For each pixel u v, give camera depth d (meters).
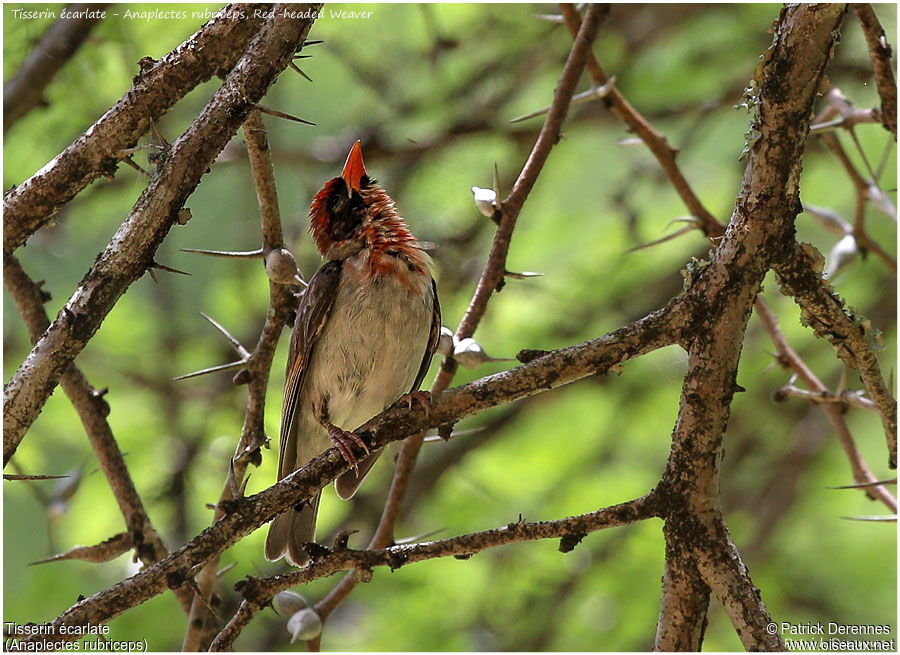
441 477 12.42
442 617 11.84
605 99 7.67
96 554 6.56
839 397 6.84
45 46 8.55
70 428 11.89
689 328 5.15
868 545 12.92
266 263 6.16
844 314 5.51
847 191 12.41
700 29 12.64
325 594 11.99
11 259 6.54
